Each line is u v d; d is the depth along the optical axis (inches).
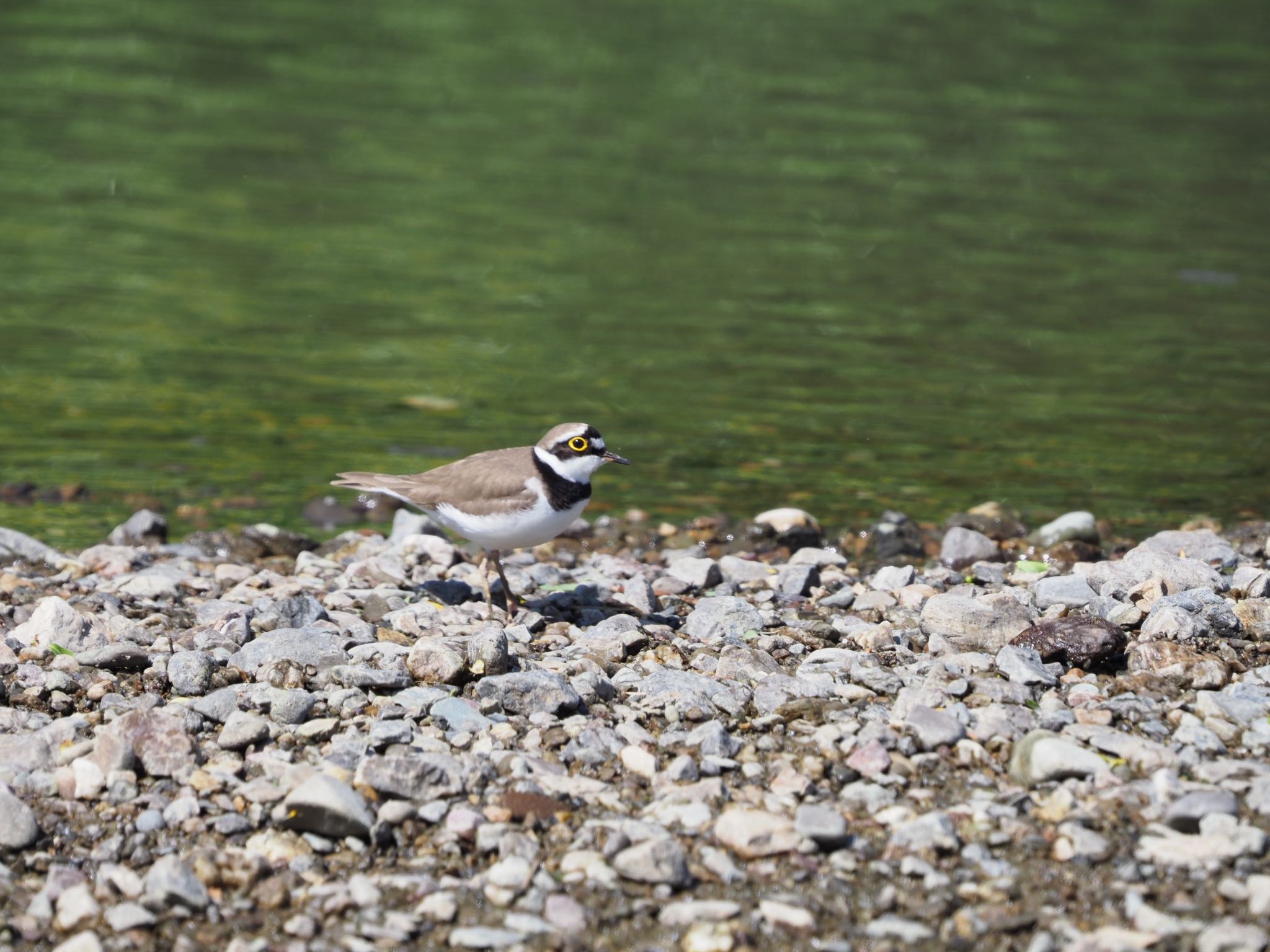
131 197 1168.8
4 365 834.2
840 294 1020.5
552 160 1328.7
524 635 469.7
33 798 365.1
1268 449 759.7
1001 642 459.5
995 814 351.6
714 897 328.5
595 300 993.5
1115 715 398.6
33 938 319.6
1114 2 2126.0
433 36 1777.8
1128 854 336.2
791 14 1982.0
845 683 427.8
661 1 2034.9
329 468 715.4
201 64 1594.5
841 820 345.1
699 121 1475.1
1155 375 876.6
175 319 925.2
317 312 952.3
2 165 1223.5
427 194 1214.9
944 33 1902.1
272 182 1226.0
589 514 666.8
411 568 565.6
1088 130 1487.5
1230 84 1684.3
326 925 322.3
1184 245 1154.7
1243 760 371.9
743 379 859.4
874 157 1378.0
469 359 878.4
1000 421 800.3
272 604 488.1
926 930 316.5
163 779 373.4
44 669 434.6
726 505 679.1
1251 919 314.0
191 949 315.3
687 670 447.2
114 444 735.7
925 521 658.2
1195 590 477.4
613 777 376.2
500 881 333.7
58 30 1706.4
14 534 589.0
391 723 391.9
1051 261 1108.5
